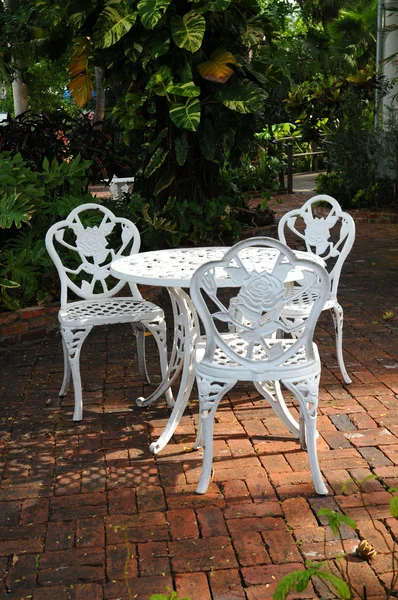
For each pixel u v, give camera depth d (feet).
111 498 10.46
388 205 37.68
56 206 20.45
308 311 13.66
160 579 8.54
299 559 8.82
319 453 11.68
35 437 12.65
